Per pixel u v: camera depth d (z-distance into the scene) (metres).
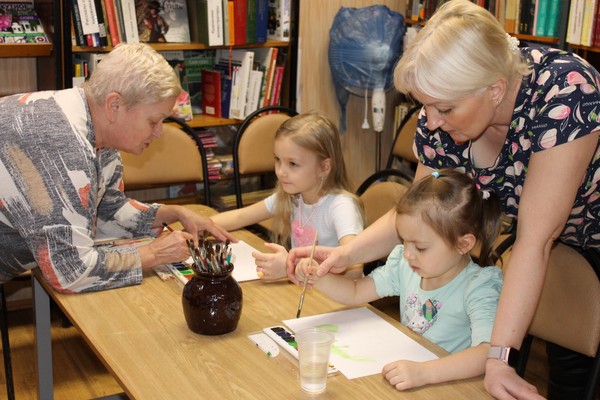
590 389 1.69
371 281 1.80
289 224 2.44
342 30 4.06
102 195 2.11
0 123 1.79
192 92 3.87
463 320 1.65
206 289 1.56
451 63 1.34
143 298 1.78
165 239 1.93
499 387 1.30
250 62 3.63
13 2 3.22
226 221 2.40
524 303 1.36
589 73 1.44
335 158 2.34
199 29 3.58
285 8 3.75
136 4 3.46
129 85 1.82
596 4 3.13
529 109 1.48
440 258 1.59
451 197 1.57
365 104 4.16
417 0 4.28
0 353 3.06
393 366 1.40
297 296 1.83
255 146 3.28
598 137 1.46
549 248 1.41
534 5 3.46
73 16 3.17
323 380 1.35
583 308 1.69
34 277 1.97
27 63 3.45
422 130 1.78
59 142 1.78
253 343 1.55
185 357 1.48
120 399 2.06
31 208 1.76
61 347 3.13
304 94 4.25
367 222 2.47
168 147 3.05
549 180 1.40
